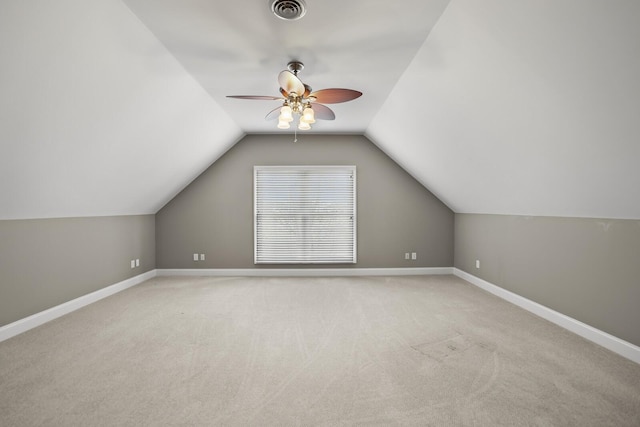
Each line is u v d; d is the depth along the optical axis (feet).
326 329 10.32
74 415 6.02
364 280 17.20
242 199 18.28
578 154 8.06
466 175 13.71
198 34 8.23
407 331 10.14
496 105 8.85
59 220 11.79
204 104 12.64
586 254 9.71
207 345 9.11
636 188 7.50
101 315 11.68
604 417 5.97
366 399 6.56
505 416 6.02
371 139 18.24
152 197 16.31
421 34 8.27
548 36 6.17
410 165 17.20
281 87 8.86
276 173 18.33
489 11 6.60
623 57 5.50
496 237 14.52
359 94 8.91
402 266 18.54
